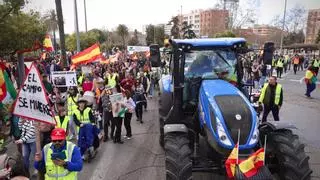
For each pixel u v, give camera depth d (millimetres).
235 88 6152
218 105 5496
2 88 8773
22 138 7133
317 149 8672
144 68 18766
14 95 9016
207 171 5637
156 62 7516
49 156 4820
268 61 6637
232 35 37812
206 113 5656
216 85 6184
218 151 5312
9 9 11602
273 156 5758
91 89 12844
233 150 4949
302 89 20719
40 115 5031
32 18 14016
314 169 7320
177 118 6777
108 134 10781
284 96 17797
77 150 4867
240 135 5156
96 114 10719
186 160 5395
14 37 12141
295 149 5418
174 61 6871
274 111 10266
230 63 7016
